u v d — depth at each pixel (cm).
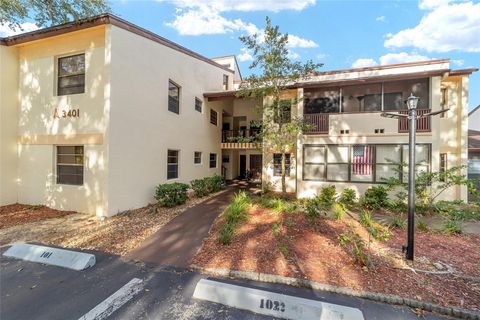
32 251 424
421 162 843
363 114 977
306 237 486
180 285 330
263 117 1119
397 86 977
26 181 802
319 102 1073
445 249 444
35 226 590
